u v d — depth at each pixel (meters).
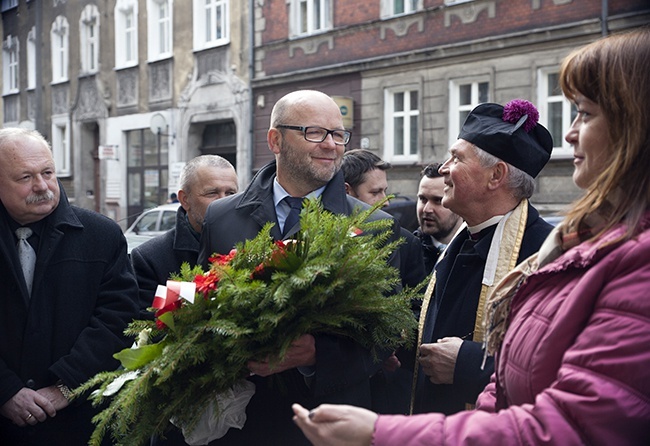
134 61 19.62
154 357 2.01
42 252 2.82
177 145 18.42
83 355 2.77
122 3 19.59
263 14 16.42
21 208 2.75
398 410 2.85
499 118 2.42
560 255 1.45
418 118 14.06
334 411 1.32
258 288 1.97
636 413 1.17
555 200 12.31
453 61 13.47
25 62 23.28
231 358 1.96
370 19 14.68
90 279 2.90
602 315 1.24
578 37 11.82
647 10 11.04
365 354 2.22
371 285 2.06
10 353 2.78
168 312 2.00
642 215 1.29
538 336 1.35
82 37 20.92
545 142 2.42
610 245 1.29
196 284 2.03
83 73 21.00
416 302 2.83
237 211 2.72
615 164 1.32
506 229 2.32
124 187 19.98
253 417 2.35
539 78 12.41
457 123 13.66
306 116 2.62
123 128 19.83
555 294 1.37
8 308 2.79
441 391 2.42
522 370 1.37
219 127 18.03
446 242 3.52
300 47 15.86
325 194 2.67
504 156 2.32
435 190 3.45
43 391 2.76
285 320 2.00
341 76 15.31
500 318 1.56
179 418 2.07
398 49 14.29
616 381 1.19
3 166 2.73
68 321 2.83
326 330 2.12
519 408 1.27
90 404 2.84
